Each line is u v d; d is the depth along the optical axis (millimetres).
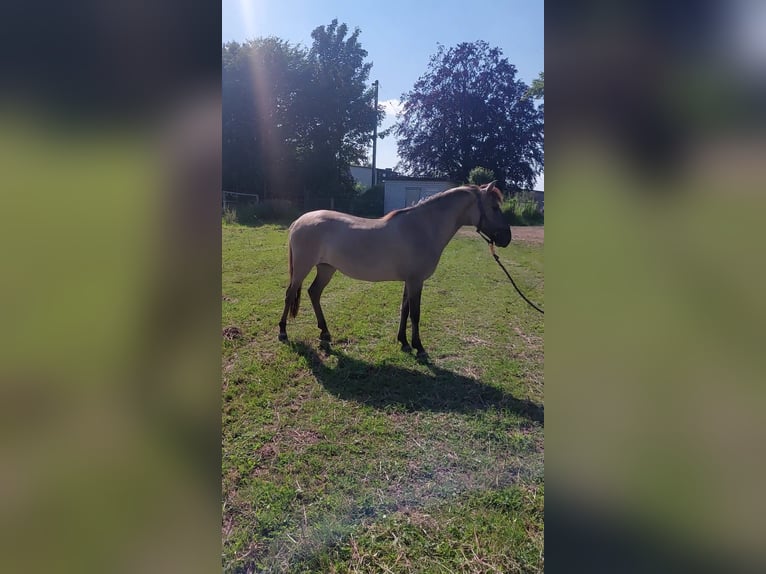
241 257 7652
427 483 2314
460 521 2057
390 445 2650
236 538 1962
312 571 1820
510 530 2000
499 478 2352
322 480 2348
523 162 13227
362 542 1953
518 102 13273
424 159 15062
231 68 17453
